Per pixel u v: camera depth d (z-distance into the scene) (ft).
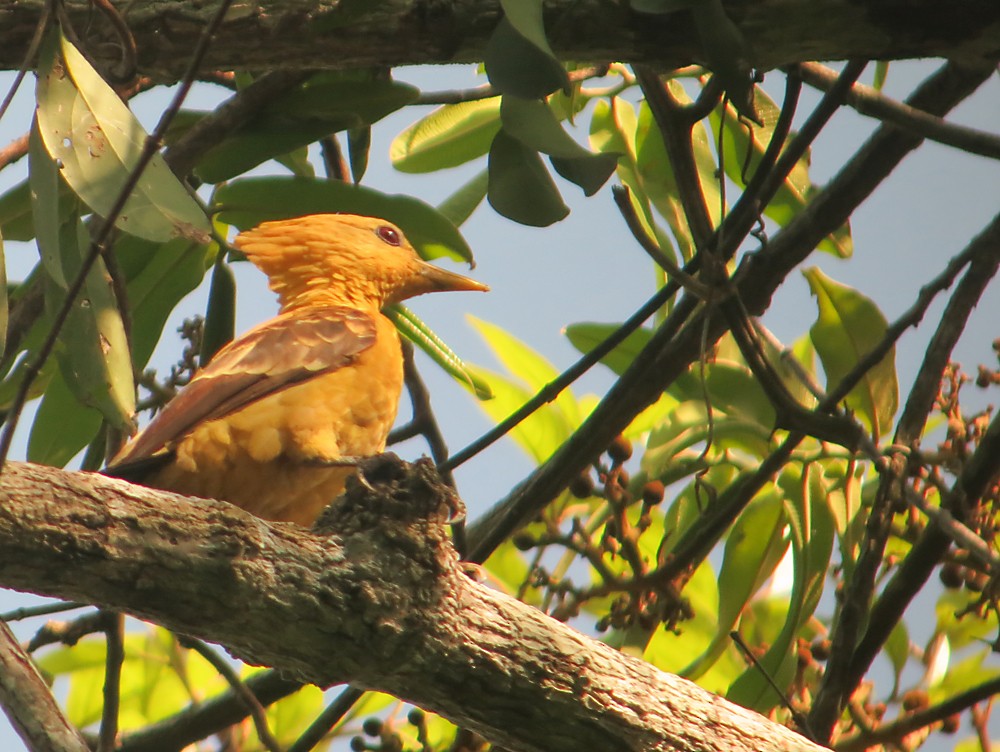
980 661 39.27
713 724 25.17
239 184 36.50
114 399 25.67
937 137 32.58
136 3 30.25
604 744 24.31
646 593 34.09
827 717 32.60
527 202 27.84
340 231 37.78
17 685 26.89
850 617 32.53
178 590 20.95
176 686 43.98
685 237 39.47
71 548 20.07
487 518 38.45
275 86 34.40
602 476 34.01
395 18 29.84
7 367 34.73
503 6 23.44
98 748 32.55
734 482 37.01
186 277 35.94
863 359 32.81
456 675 23.25
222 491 31.14
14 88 21.90
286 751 35.86
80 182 22.94
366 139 37.99
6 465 19.98
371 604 22.02
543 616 24.39
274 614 21.65
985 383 33.96
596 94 38.93
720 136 31.12
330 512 22.82
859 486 39.19
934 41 29.55
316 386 31.89
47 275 25.70
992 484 32.58
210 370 31.58
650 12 26.63
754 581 37.45
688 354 35.55
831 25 29.27
